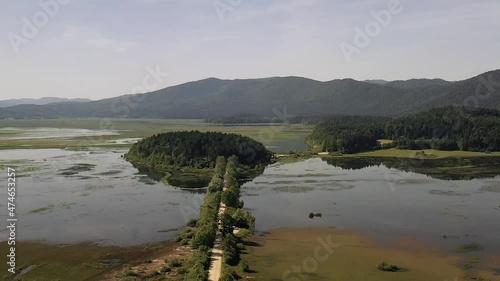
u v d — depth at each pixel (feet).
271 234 293.02
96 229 298.97
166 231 296.71
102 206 363.97
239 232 286.87
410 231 299.58
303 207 367.25
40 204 367.04
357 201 388.16
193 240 262.47
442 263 241.35
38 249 258.57
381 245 271.28
